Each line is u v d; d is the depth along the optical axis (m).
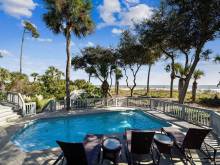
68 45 17.84
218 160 6.93
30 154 7.58
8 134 10.41
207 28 16.53
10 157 7.32
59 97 22.47
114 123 16.02
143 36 22.03
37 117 14.70
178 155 7.22
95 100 20.00
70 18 17.11
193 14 16.66
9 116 13.99
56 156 7.37
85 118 16.70
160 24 19.14
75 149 5.53
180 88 21.75
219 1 15.34
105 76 24.53
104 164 6.69
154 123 15.07
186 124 12.46
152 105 18.80
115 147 6.42
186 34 17.42
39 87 24.06
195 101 26.56
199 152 7.57
